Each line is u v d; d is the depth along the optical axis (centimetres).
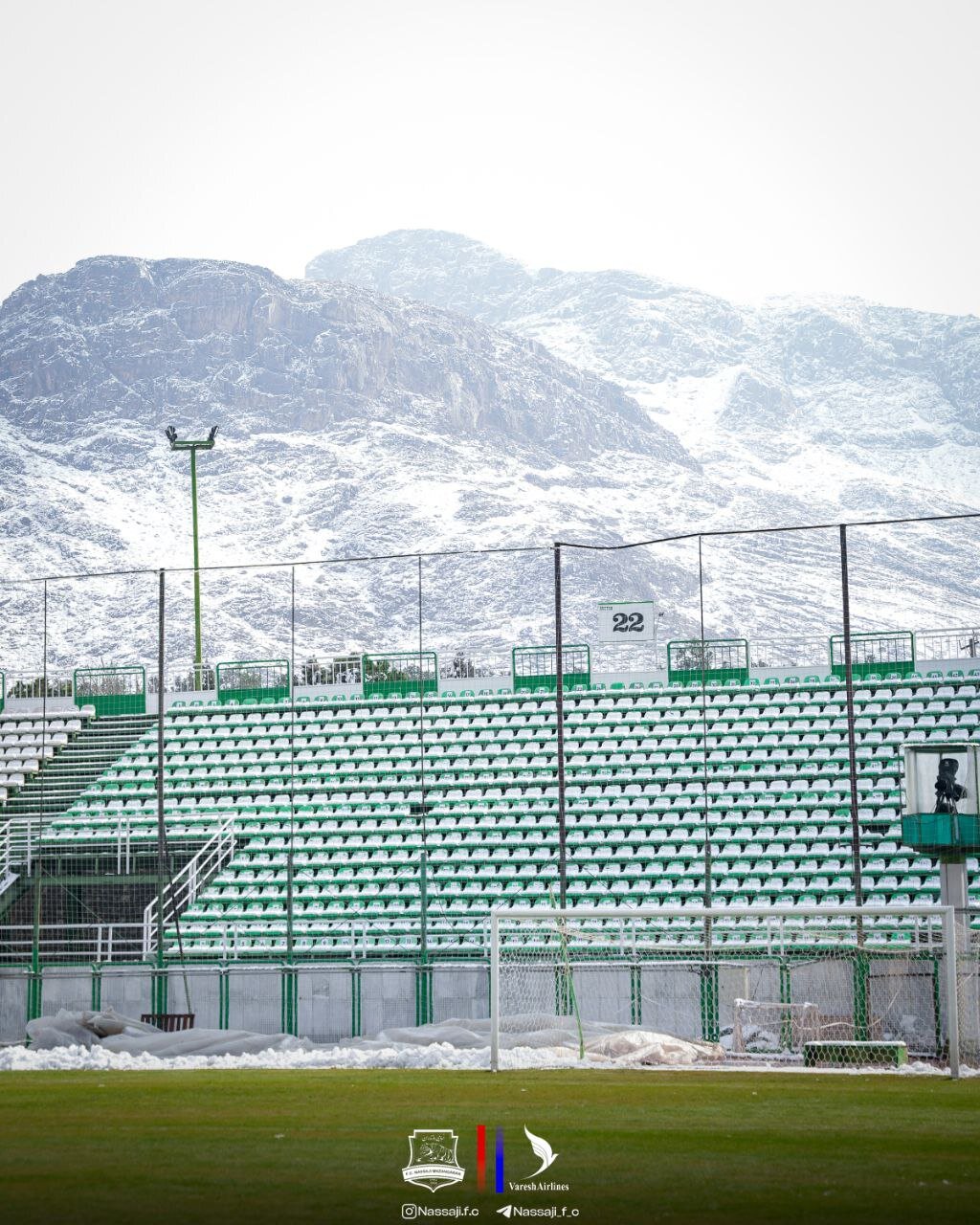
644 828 10225
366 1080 5019
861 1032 6562
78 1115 3881
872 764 10362
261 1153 3172
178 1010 8344
